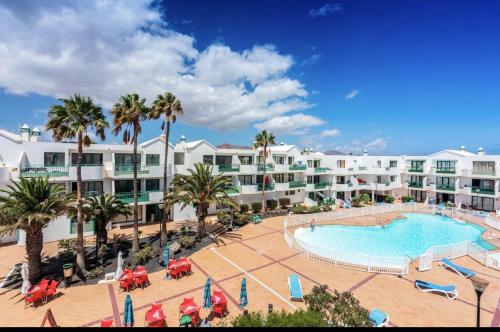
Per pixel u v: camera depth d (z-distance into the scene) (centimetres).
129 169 3102
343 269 2012
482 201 4519
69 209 1948
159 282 1788
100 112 1934
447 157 4959
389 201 5156
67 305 1498
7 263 2084
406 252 2625
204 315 1380
